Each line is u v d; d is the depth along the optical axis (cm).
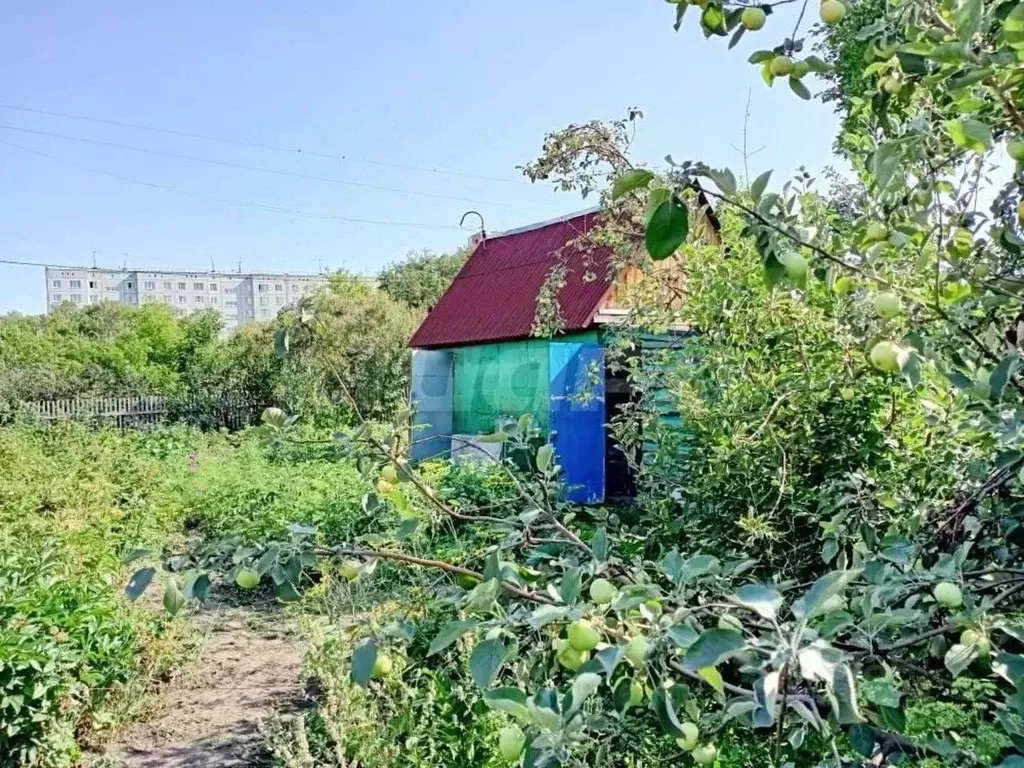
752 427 389
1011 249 227
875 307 219
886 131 217
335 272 3120
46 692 405
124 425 2131
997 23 171
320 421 2070
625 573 189
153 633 554
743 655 122
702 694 184
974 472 252
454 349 1312
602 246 707
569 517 275
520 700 129
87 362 2762
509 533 231
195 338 2873
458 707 328
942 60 153
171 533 995
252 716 482
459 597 204
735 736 249
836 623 126
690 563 164
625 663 147
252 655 596
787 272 164
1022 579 185
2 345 2881
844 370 355
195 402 2312
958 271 225
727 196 162
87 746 446
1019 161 170
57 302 5969
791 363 387
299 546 183
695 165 146
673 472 452
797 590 305
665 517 414
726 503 398
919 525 255
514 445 289
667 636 134
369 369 2172
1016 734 164
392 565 432
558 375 1002
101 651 461
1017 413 175
